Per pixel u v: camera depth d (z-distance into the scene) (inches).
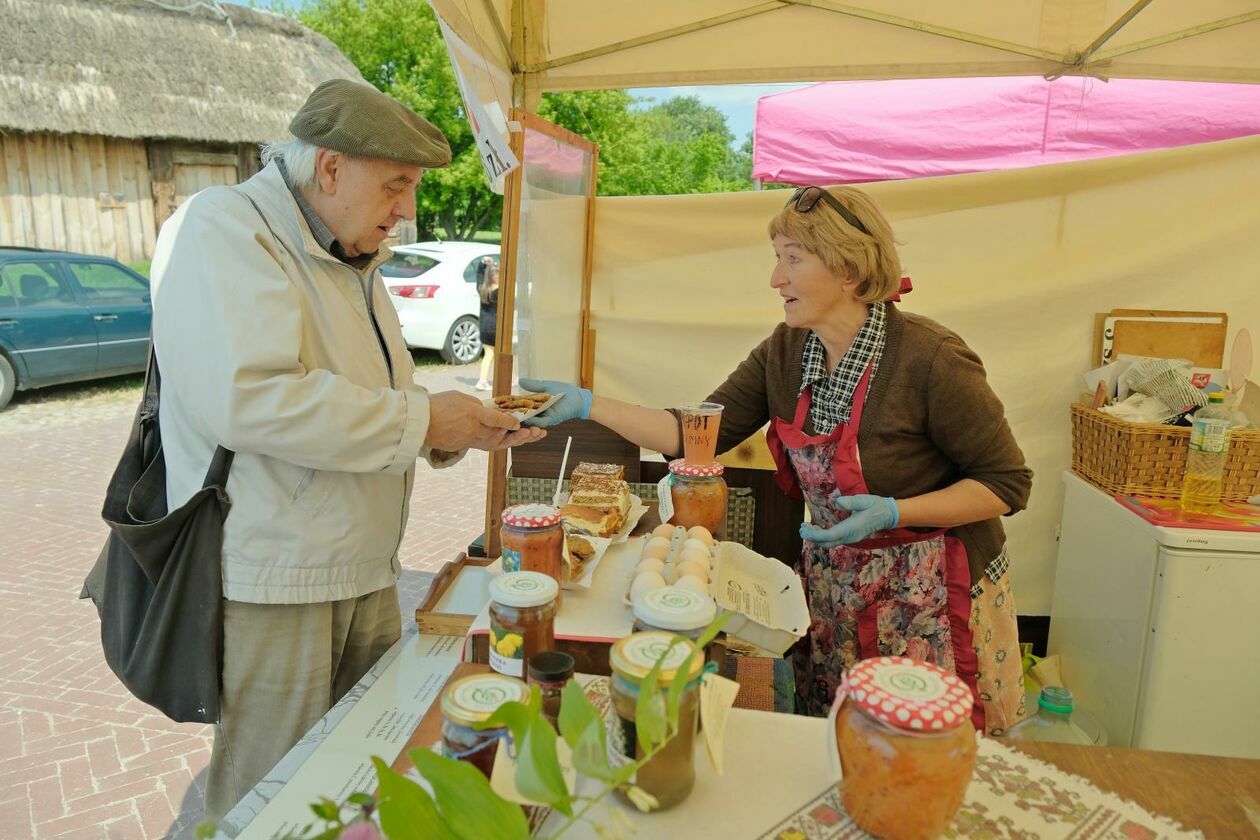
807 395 71.1
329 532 64.1
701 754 38.8
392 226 66.6
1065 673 108.3
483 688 33.9
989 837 34.0
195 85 482.9
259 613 64.1
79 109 432.1
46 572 169.9
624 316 128.8
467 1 87.7
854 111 178.1
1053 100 166.2
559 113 612.7
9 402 318.7
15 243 434.3
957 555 68.9
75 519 199.3
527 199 93.4
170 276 59.5
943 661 68.7
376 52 700.0
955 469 69.9
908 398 65.7
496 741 32.7
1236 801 36.4
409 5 682.8
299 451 59.1
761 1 101.9
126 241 475.5
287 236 62.4
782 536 82.7
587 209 123.6
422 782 36.4
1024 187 116.9
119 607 66.7
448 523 210.8
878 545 68.4
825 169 182.5
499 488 90.0
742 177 861.8
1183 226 114.8
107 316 329.1
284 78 529.3
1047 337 118.6
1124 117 163.0
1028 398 119.8
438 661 60.3
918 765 31.3
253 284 58.0
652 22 104.7
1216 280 114.6
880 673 33.8
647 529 71.3
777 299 125.2
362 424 60.0
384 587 70.8
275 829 40.1
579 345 125.9
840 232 61.8
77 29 447.8
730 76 105.9
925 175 177.2
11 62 417.4
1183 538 84.7
